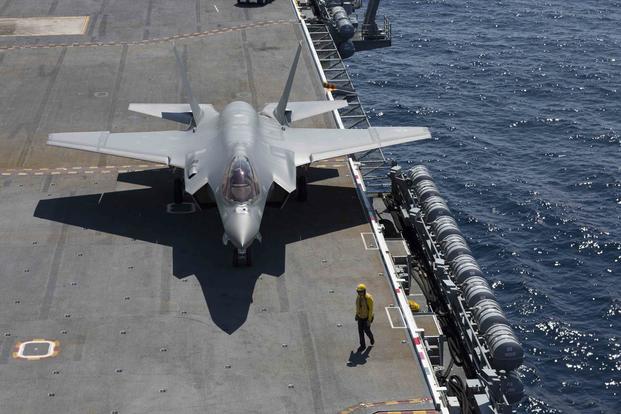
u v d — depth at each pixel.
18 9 58.44
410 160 68.44
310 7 60.84
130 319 29.44
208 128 36.97
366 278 31.98
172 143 36.41
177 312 29.88
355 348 28.23
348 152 35.97
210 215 35.81
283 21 56.88
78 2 59.91
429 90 82.00
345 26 55.34
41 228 34.56
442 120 75.62
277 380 26.72
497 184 64.88
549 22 101.94
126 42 53.31
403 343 28.48
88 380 26.58
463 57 90.56
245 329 29.06
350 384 26.58
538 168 67.50
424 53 91.62
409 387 26.50
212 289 31.16
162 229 34.78
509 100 80.06
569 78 85.00
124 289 31.03
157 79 48.38
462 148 70.56
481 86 83.06
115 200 36.75
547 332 49.25
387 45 60.12
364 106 78.25
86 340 28.36
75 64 50.03
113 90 47.00
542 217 60.47
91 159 40.22
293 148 36.06
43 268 32.06
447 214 33.22
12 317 29.38
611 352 47.47
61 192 37.25
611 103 79.31
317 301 30.59
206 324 29.30
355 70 86.75
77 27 55.53
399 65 88.12
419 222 33.78
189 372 27.00
